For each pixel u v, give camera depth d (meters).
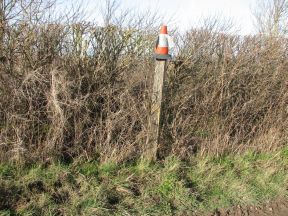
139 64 4.79
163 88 4.76
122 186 4.08
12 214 3.40
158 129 4.66
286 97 5.93
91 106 4.47
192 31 5.39
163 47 4.43
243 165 5.15
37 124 4.18
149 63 4.82
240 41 5.60
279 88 5.95
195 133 5.21
